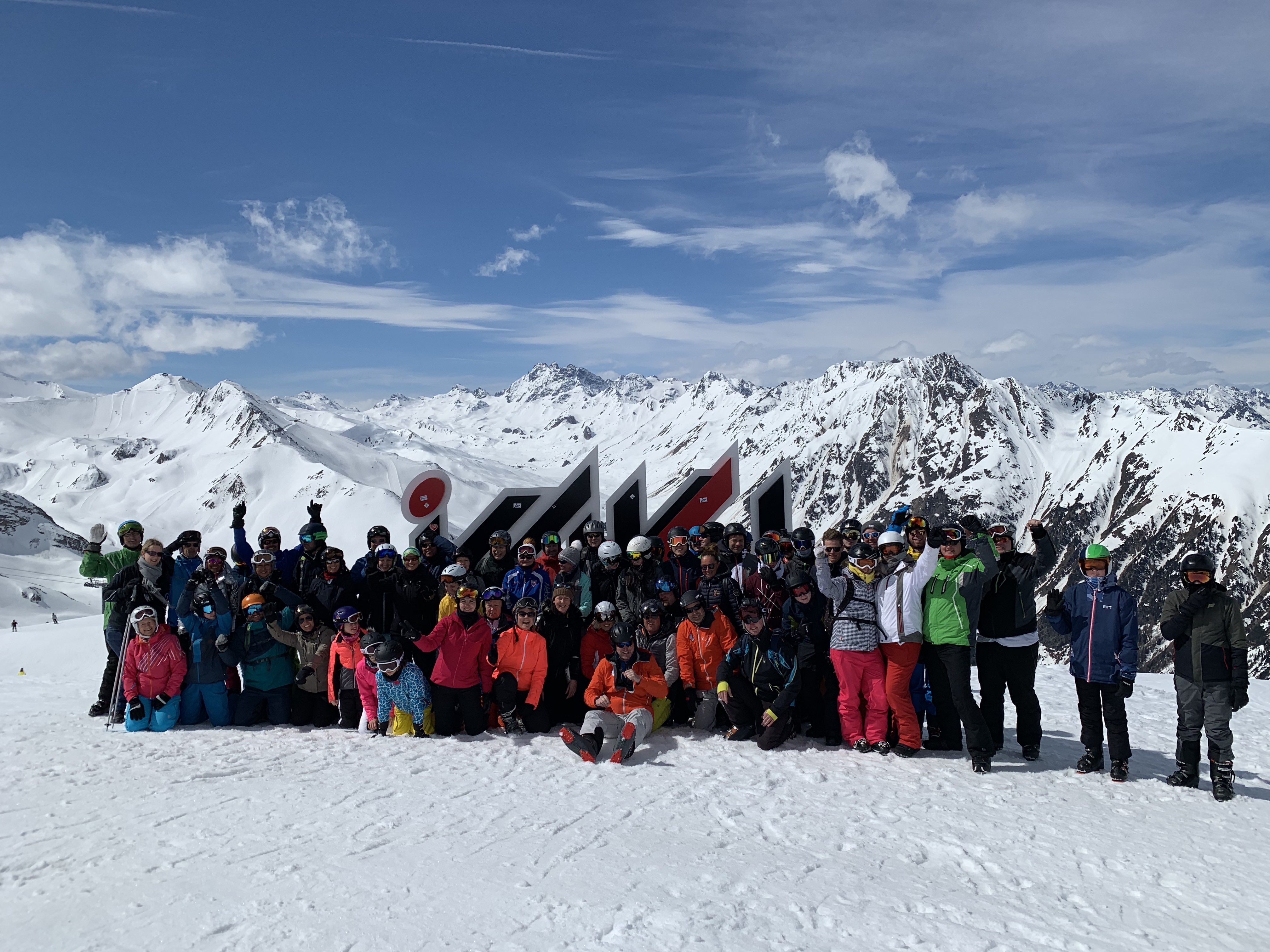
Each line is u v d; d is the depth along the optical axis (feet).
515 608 31.73
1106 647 26.76
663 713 31.50
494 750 29.14
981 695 30.89
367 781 25.08
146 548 33.22
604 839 20.24
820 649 30.60
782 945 15.10
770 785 25.21
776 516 47.98
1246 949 15.55
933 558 28.02
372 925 15.52
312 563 34.12
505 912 16.14
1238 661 24.85
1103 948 15.40
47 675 50.03
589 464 47.06
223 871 18.04
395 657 30.12
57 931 15.30
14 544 627.05
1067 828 21.97
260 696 33.09
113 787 24.13
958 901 17.29
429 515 44.52
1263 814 23.52
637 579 34.14
